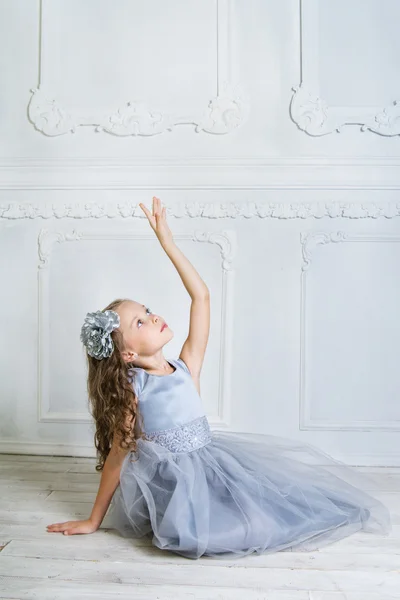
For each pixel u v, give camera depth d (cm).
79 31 258
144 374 177
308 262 251
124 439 168
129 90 257
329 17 252
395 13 251
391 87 252
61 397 260
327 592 136
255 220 253
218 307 254
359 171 249
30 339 261
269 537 155
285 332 253
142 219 256
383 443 251
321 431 252
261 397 253
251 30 254
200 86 255
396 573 146
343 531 168
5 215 259
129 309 178
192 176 254
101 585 138
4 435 262
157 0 256
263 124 253
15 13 260
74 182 257
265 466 175
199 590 136
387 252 251
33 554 156
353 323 252
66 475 230
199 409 180
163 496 163
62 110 257
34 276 261
